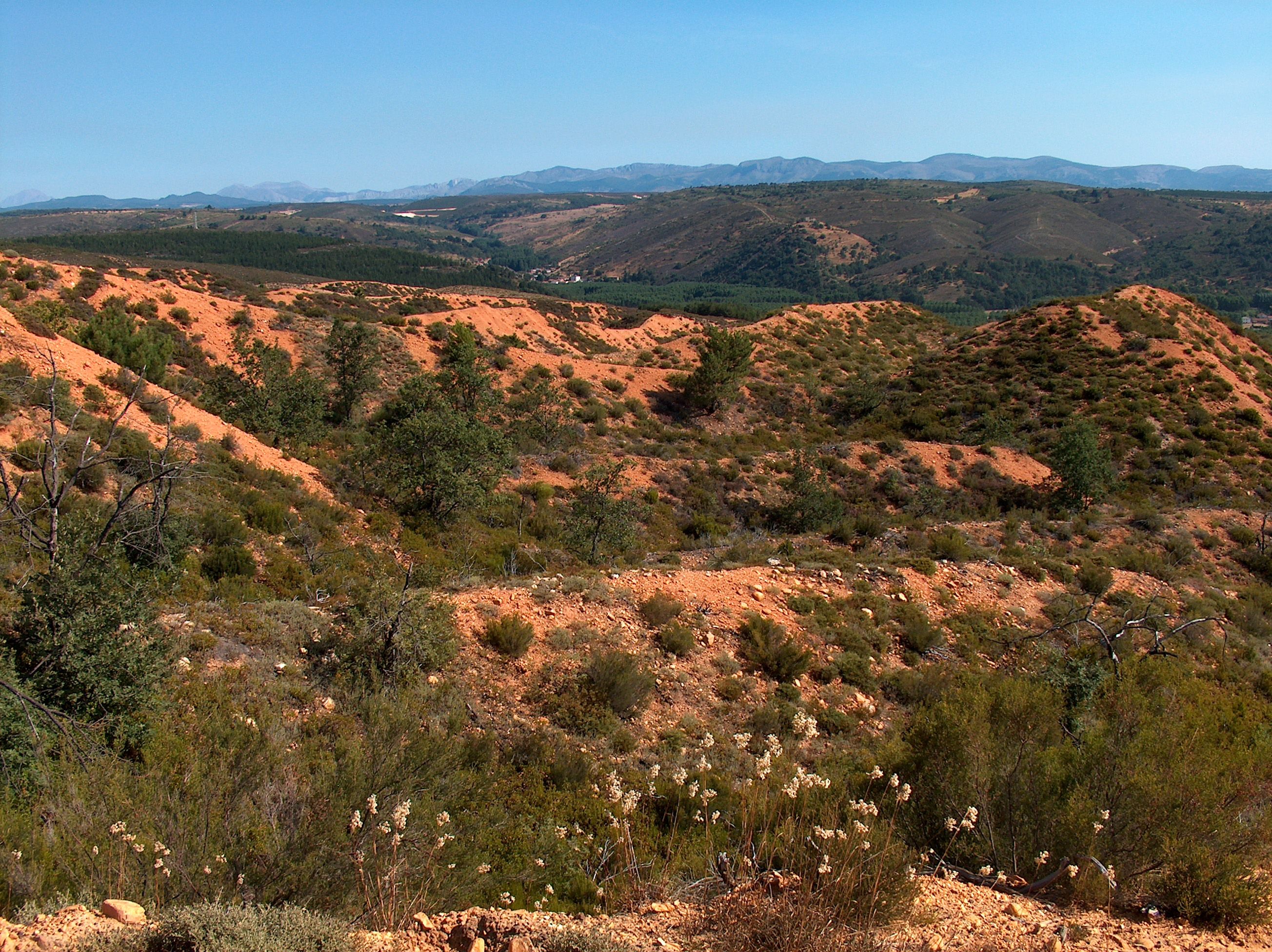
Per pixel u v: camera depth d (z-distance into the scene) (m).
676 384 47.75
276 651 9.83
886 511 30.72
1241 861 5.21
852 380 51.78
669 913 4.92
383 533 18.39
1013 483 33.25
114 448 16.52
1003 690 7.77
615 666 10.52
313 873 4.80
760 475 32.31
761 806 6.31
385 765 5.97
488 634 11.05
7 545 11.38
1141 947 4.56
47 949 3.74
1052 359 47.19
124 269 51.19
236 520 15.07
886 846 4.83
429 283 163.25
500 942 4.15
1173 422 38.50
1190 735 6.89
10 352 19.08
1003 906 5.11
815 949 4.05
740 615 13.52
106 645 7.19
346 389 33.50
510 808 7.30
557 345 61.34
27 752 6.03
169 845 4.91
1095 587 17.83
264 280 98.75
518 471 27.36
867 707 11.95
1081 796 6.00
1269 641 17.55
